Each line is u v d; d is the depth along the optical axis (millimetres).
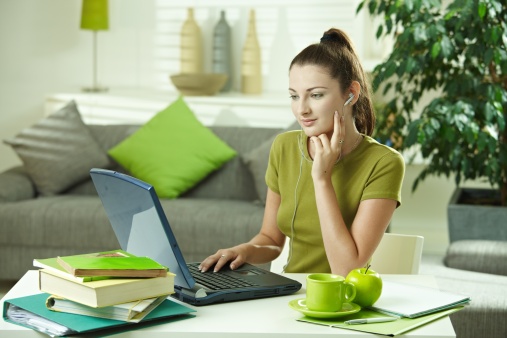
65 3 7383
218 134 5863
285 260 3281
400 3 4875
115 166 5914
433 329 2234
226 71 7160
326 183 2768
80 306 2271
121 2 7387
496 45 4762
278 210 3080
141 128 5859
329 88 2748
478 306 3713
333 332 2193
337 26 7027
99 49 7457
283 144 3094
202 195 5727
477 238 5219
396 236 3152
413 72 5051
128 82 7480
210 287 2547
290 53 7168
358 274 2402
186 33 7152
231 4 7234
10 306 2381
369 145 2887
